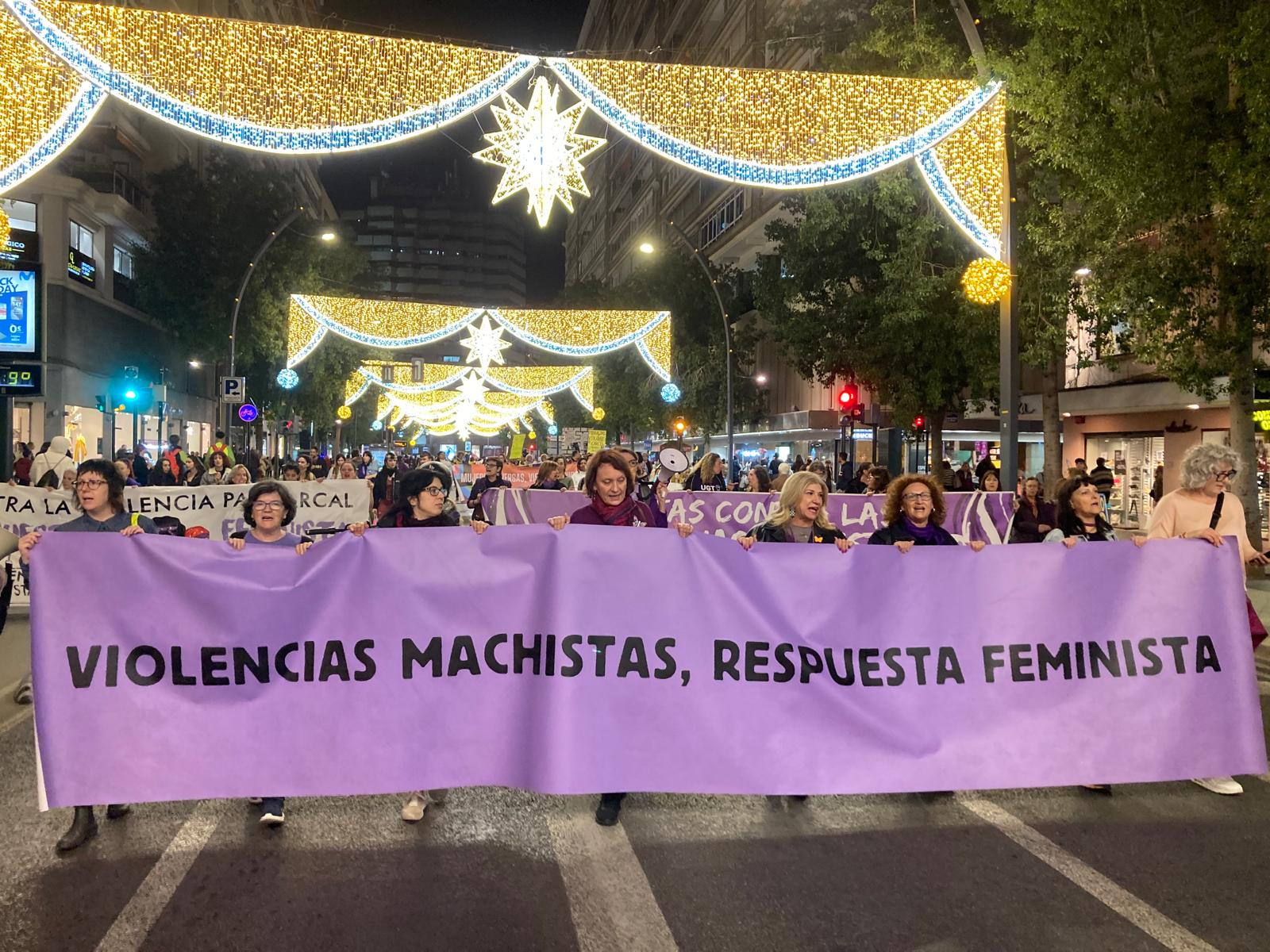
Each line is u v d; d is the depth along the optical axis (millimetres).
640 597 4797
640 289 44781
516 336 28109
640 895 3992
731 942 3602
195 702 4555
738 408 42344
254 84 8438
